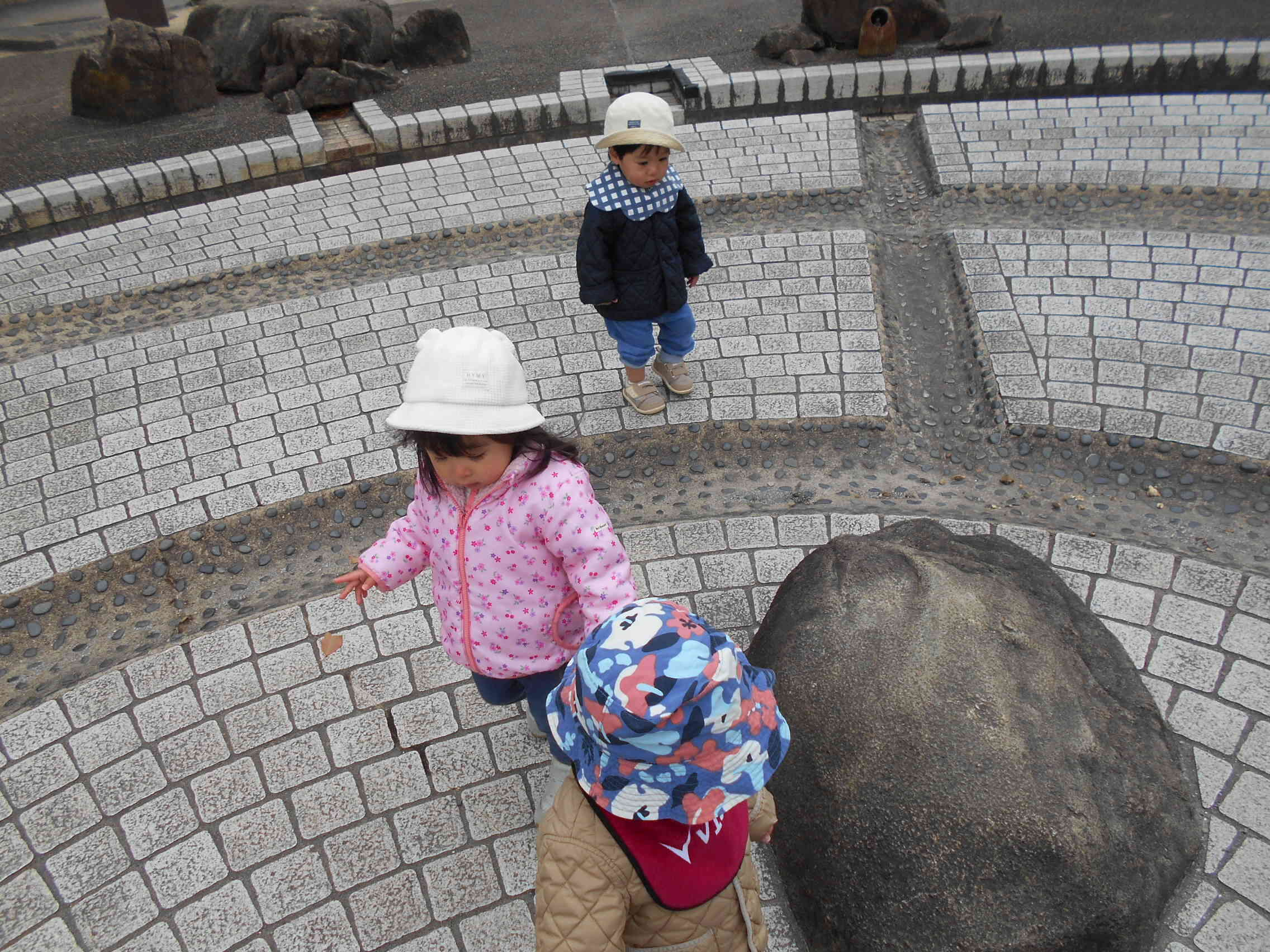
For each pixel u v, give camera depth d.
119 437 4.76
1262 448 4.25
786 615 3.11
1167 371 4.71
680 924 1.72
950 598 2.86
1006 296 5.31
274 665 3.59
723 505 4.28
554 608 2.49
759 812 1.93
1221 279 5.31
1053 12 9.59
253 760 3.27
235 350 5.34
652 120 3.58
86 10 13.07
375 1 9.56
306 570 4.10
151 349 5.38
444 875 2.92
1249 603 3.58
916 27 8.96
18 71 10.43
